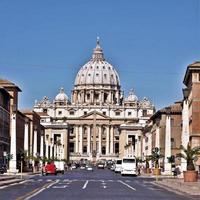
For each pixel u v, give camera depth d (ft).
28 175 469.57
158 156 516.73
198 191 227.61
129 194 214.48
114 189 254.47
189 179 314.35
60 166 648.38
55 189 245.86
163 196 204.44
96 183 328.08
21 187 262.67
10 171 484.74
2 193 210.59
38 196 192.34
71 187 268.62
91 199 178.40
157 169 497.87
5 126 643.04
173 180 350.23
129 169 537.65
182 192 226.17
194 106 554.87
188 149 318.24
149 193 224.74
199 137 550.77
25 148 639.35
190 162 316.81
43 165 604.49
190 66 559.38
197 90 558.15
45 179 393.29
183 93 358.64
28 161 613.11
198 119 554.05
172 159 461.37
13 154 483.92
